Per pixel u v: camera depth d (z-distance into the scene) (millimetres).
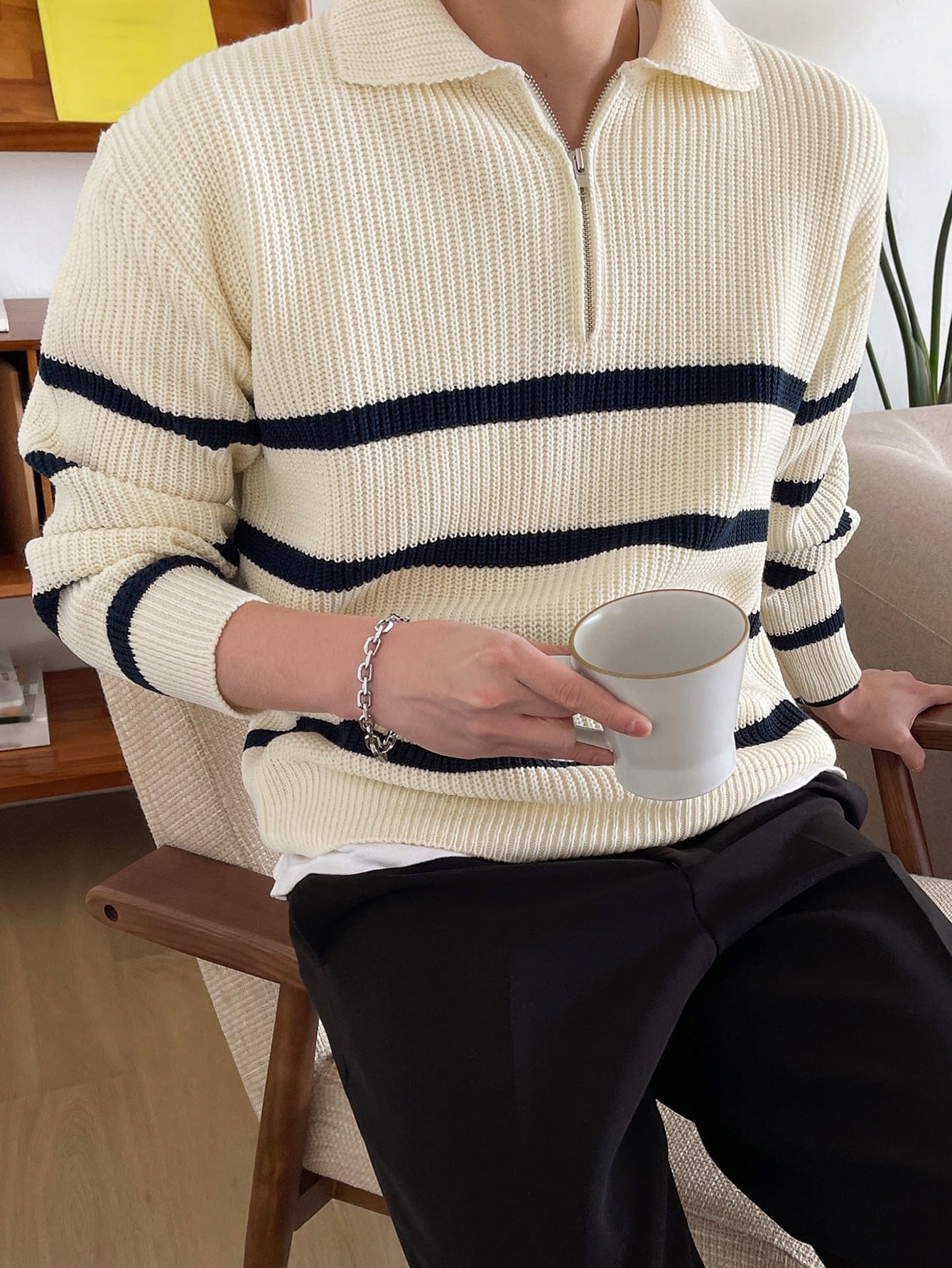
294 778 829
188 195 726
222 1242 1243
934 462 1537
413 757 773
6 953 1713
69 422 799
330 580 794
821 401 947
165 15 1674
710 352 826
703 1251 785
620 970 700
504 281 773
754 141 827
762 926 761
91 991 1639
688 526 830
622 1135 650
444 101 752
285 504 825
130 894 868
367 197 746
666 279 809
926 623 1258
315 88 742
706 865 744
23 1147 1374
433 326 767
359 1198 956
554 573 822
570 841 766
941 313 2275
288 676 729
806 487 994
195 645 751
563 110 791
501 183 761
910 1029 689
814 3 2080
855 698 1075
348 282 747
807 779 866
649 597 659
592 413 807
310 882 752
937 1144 655
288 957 798
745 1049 727
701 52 800
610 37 776
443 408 775
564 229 774
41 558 806
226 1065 1504
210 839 947
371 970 709
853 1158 675
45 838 1989
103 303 750
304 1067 873
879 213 894
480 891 724
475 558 817
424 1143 655
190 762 931
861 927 732
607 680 593
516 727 647
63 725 1861
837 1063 697
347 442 760
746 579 898
